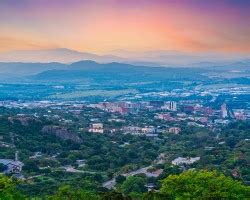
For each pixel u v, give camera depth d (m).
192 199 122.31
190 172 128.62
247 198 123.19
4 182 132.25
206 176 125.25
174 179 125.81
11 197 129.88
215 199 122.25
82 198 144.38
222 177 126.12
